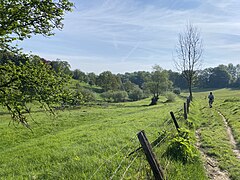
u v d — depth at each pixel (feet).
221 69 554.87
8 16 40.27
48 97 43.39
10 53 44.91
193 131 53.83
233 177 29.07
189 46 159.43
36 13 43.75
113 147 38.32
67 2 44.62
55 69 47.70
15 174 33.55
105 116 122.11
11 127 90.02
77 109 155.22
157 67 334.85
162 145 34.76
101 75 452.35
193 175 27.30
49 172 29.89
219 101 160.25
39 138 72.43
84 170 28.50
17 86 43.52
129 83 460.55
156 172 21.88
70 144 47.21
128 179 23.99
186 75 161.17
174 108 115.24
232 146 42.63
